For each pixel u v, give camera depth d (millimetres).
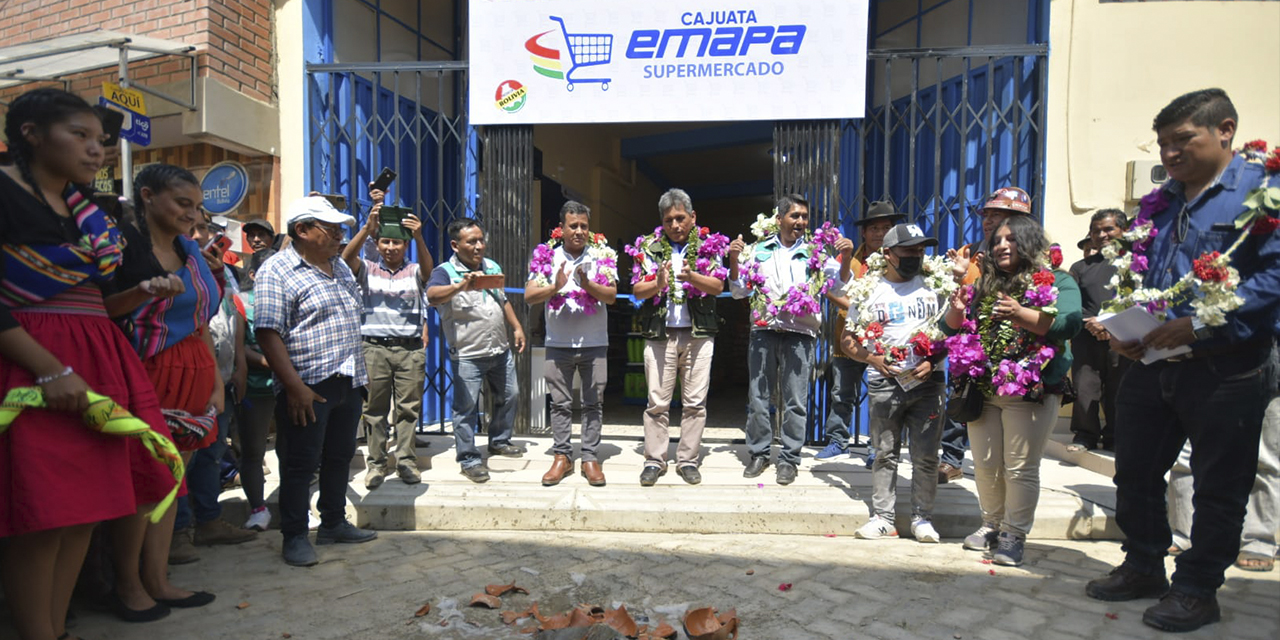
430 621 2844
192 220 2854
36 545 2291
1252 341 2684
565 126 8289
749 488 4379
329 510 3781
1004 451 3531
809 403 5629
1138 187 5211
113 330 2516
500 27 5531
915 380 3645
